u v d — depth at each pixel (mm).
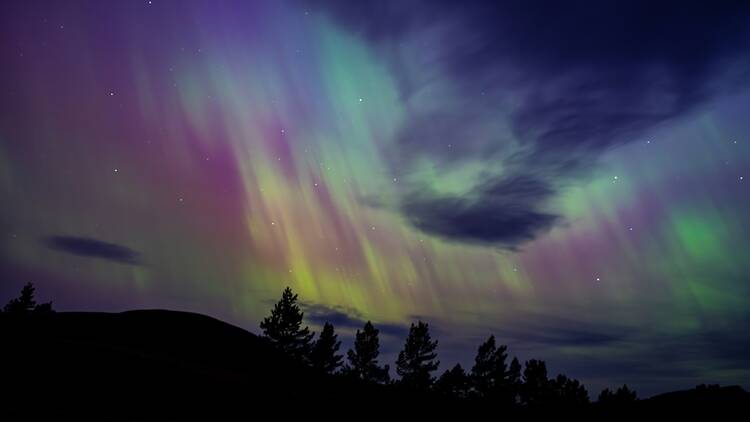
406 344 42500
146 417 16688
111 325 44719
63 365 21281
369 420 24625
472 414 34750
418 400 35719
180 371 25203
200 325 50562
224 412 19703
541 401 44156
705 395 43812
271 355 44438
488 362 42781
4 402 15180
